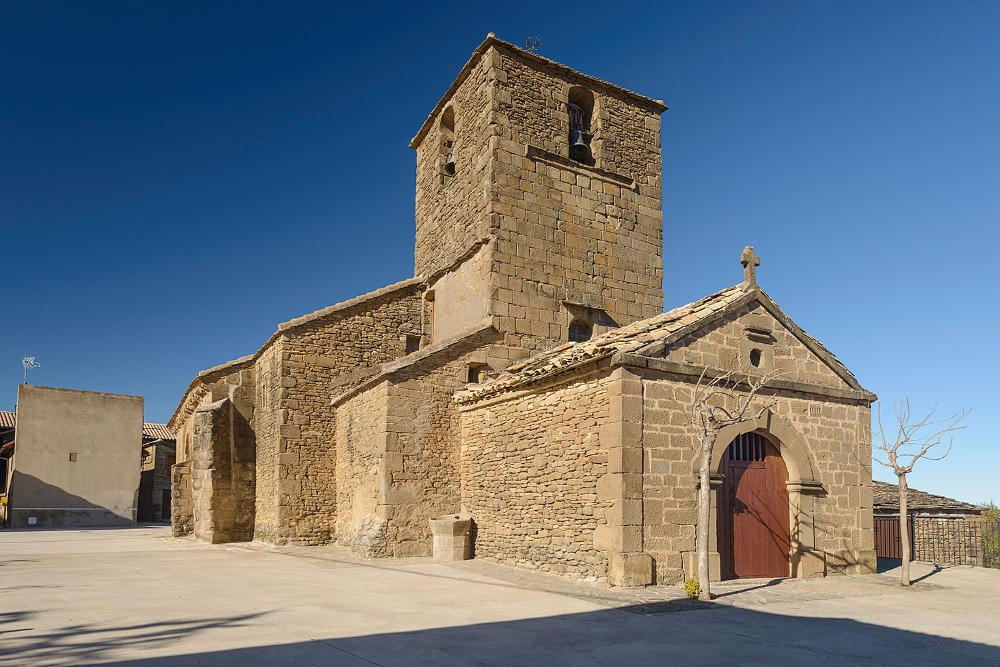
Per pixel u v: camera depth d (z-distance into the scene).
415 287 22.77
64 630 8.35
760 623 9.78
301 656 7.18
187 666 6.67
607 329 20.98
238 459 22.62
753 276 15.02
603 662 7.43
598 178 21.59
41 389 34.97
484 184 19.92
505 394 15.92
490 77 20.22
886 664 7.67
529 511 14.83
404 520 16.70
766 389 14.46
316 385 20.77
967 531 17.83
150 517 40.06
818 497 14.77
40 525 33.88
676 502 12.83
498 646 7.98
